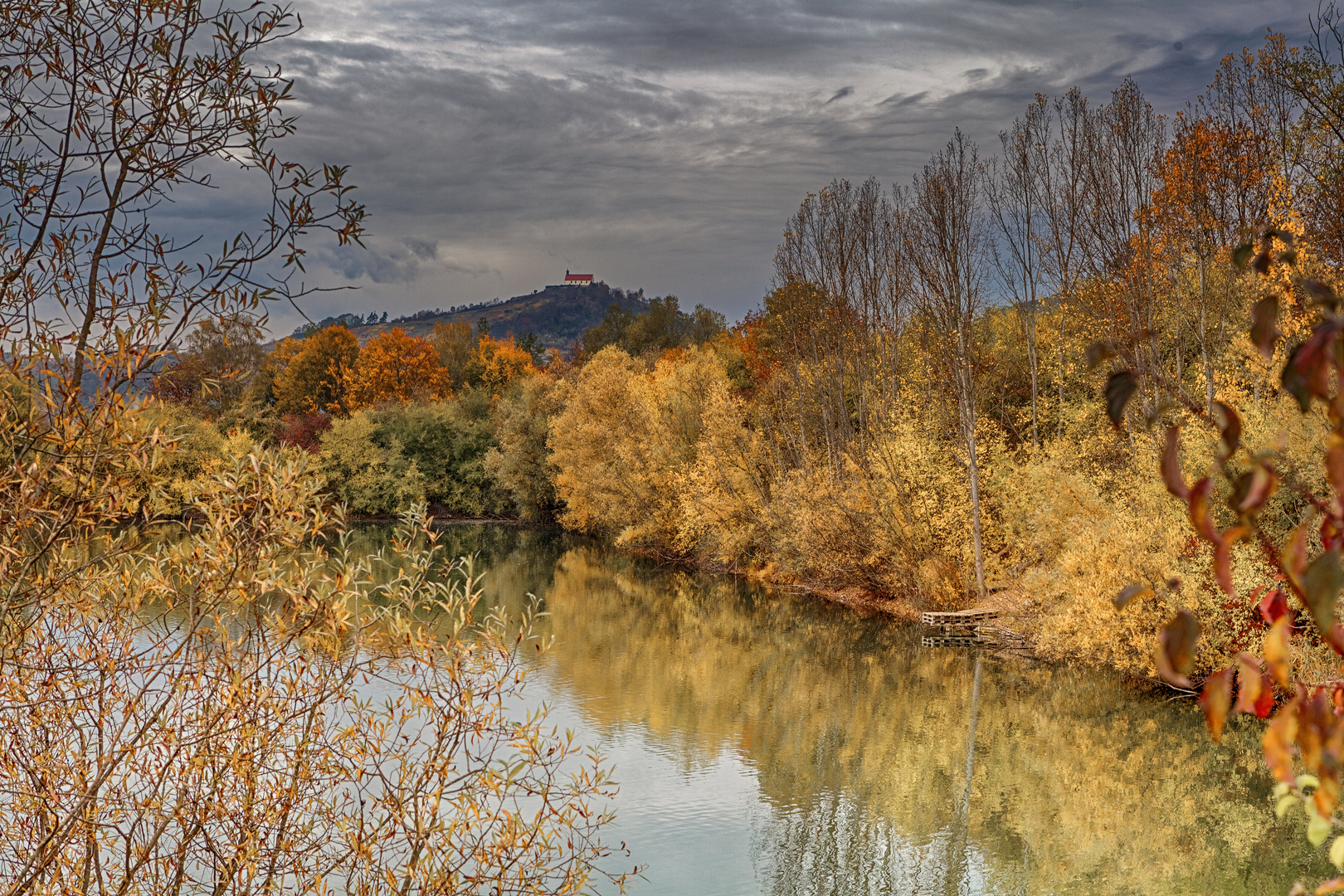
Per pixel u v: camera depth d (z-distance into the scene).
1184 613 1.77
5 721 5.62
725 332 78.25
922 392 37.91
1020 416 39.47
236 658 6.36
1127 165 33.66
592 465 54.19
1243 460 1.66
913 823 15.91
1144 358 27.53
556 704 22.69
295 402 92.94
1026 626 28.50
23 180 5.18
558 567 46.66
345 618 6.42
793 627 32.44
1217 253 27.88
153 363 5.47
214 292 5.46
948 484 34.09
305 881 6.70
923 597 33.84
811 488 38.22
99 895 5.88
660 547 51.28
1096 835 15.37
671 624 32.81
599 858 14.11
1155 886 13.48
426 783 7.12
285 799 6.41
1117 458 29.23
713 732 20.83
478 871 7.22
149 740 6.15
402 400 84.50
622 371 56.94
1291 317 19.50
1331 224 21.45
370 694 11.16
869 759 19.12
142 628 6.30
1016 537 31.97
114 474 5.64
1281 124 26.33
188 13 5.43
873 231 41.06
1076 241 37.25
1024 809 16.53
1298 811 16.20
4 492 5.22
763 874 13.86
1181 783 17.62
